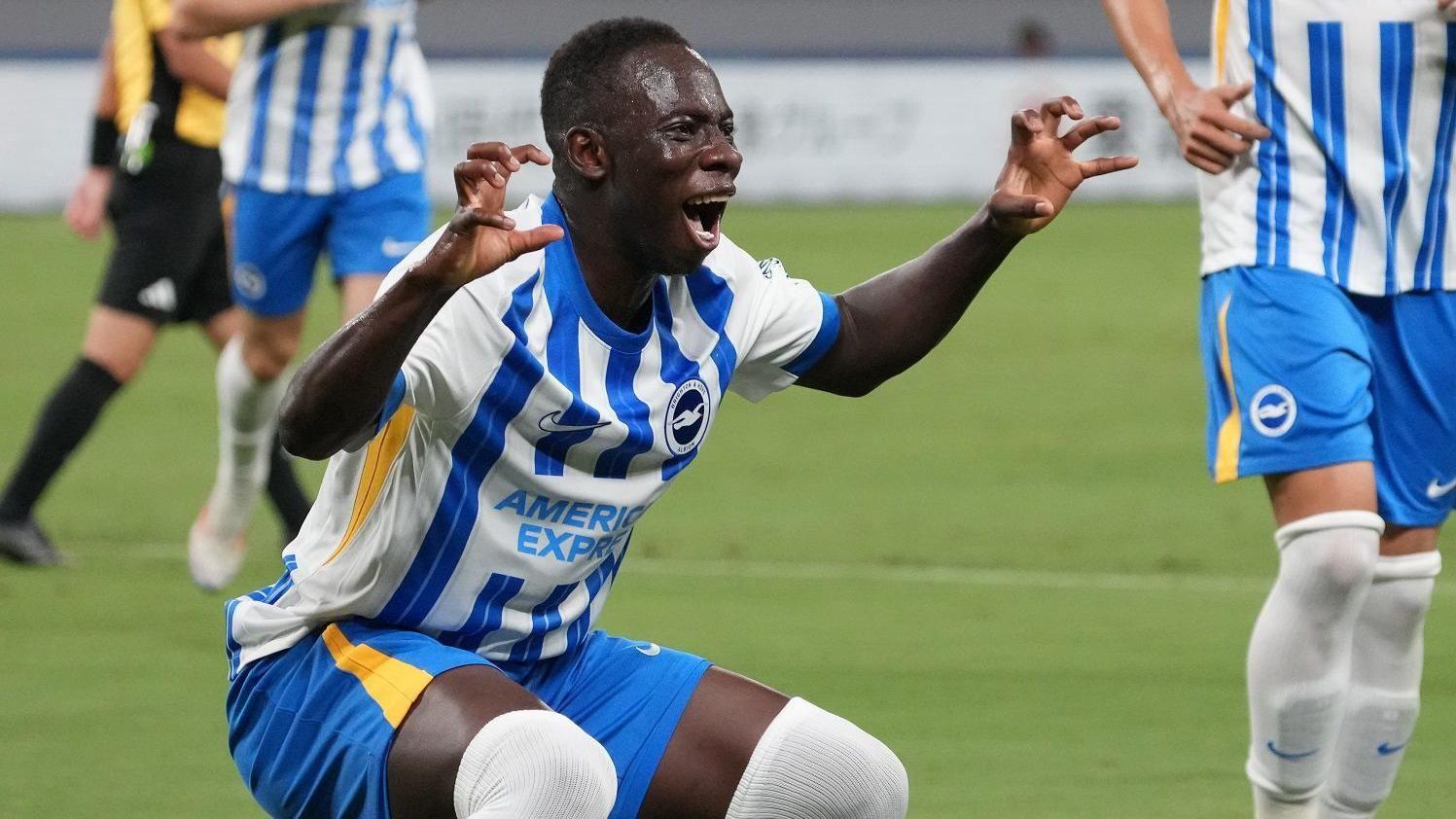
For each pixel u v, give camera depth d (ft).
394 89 72.69
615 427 34.37
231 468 71.77
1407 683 45.39
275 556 79.77
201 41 70.03
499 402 33.32
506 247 30.40
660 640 65.92
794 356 37.58
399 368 30.96
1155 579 76.07
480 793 31.42
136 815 48.29
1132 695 59.82
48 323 141.90
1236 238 45.65
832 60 213.46
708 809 35.45
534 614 36.06
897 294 38.06
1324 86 45.14
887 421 110.52
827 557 79.46
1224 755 53.72
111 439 105.19
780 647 65.26
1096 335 139.13
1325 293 44.47
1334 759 45.85
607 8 290.97
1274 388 43.98
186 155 77.30
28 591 73.00
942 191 215.10
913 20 295.28
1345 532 42.63
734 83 213.46
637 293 34.37
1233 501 90.38
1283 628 43.14
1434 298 45.44
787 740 34.91
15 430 106.83
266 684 36.06
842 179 214.69
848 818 34.86
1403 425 45.62
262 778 35.99
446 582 34.91
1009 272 168.55
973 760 53.06
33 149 205.05
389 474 33.94
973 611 70.74
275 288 71.15
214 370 127.75
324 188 71.20
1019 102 214.90
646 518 86.74
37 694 59.52
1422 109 45.06
